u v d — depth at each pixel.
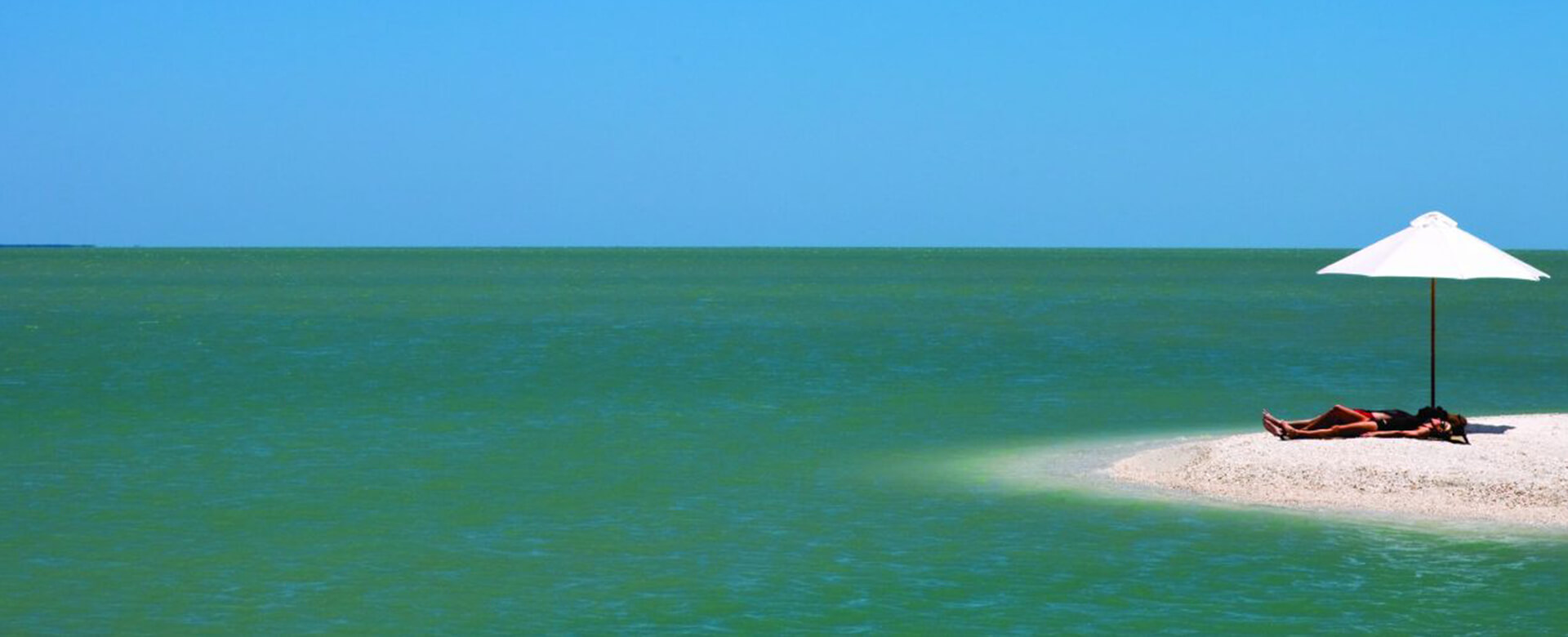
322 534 16.59
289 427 26.45
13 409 29.30
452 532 16.69
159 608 13.47
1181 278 143.00
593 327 59.50
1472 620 12.79
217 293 96.50
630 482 20.11
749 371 39.03
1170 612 13.14
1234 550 15.24
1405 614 12.95
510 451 23.28
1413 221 19.19
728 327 59.19
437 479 20.33
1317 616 12.95
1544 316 68.50
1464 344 49.81
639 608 13.44
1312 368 40.22
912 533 16.38
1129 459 20.94
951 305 80.62
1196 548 15.38
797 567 14.91
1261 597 13.54
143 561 15.23
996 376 37.38
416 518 17.50
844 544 15.91
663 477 20.53
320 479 20.36
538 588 14.15
